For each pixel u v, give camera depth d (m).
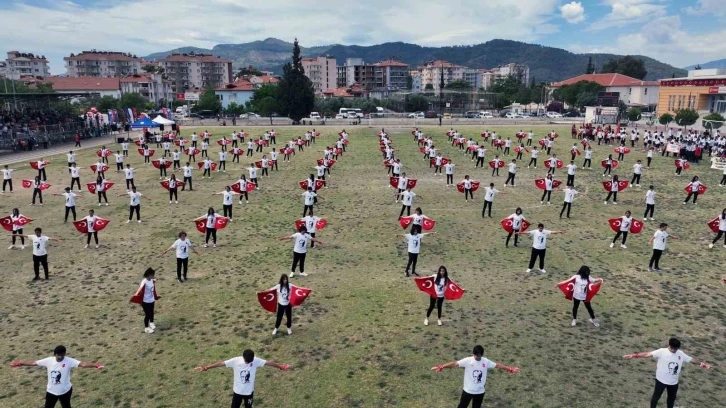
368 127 76.62
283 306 14.34
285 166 45.72
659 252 19.94
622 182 31.05
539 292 17.86
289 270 19.84
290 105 90.88
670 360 10.79
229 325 15.21
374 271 19.78
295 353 13.59
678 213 29.31
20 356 13.41
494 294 17.62
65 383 10.45
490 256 21.66
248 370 10.41
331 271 19.77
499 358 13.34
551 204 31.27
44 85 115.56
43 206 30.38
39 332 14.77
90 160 48.84
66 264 20.52
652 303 17.08
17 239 23.69
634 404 11.44
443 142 61.31
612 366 13.08
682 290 18.22
